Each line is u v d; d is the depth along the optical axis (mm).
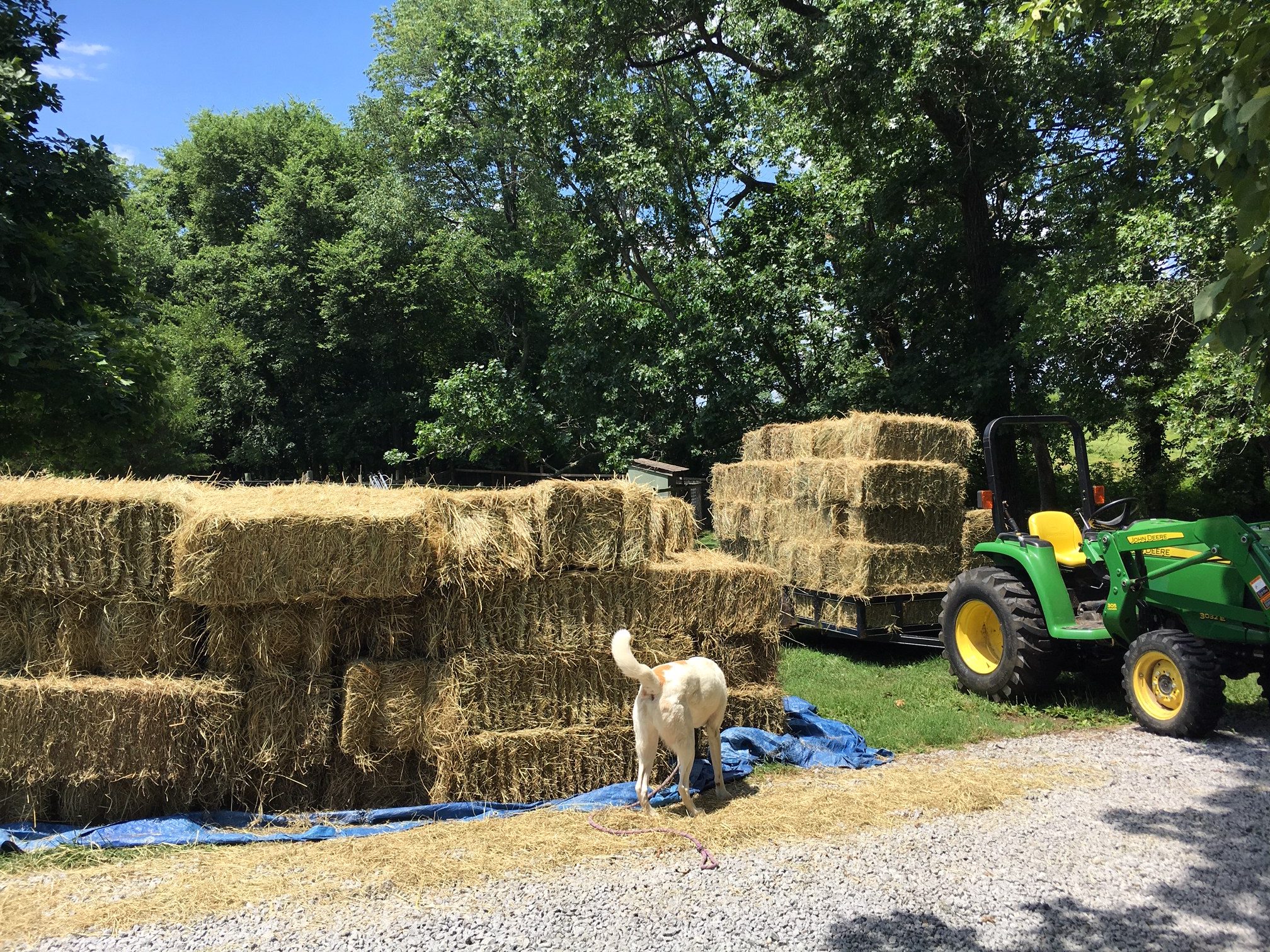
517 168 27125
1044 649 6633
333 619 4789
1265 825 4219
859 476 8477
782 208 19469
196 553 4465
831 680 7789
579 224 22016
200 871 3959
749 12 17109
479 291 29953
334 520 4633
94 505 4559
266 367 32531
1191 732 5621
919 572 8734
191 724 4617
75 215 12883
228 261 31234
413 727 4832
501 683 5023
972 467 15320
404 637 5031
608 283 21109
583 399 21094
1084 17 5250
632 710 5262
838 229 18156
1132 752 5480
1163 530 5957
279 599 4602
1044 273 12773
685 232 20016
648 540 5414
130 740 4504
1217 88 3604
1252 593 5504
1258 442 11445
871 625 8562
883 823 4355
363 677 4727
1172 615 6105
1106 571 6672
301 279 30359
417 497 5129
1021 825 4297
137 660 4660
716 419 18406
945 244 16141
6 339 9938
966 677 7250
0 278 10688
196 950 3213
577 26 18375
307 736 4738
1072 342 11977
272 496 5043
